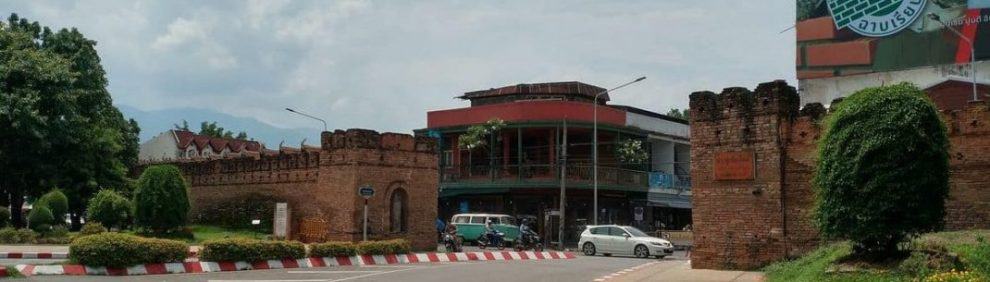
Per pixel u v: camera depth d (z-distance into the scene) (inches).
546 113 1844.2
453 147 2052.2
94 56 1791.3
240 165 1514.5
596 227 1385.3
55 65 1573.6
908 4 1768.0
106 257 735.7
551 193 1857.8
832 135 626.5
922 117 588.7
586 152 2023.9
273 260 865.5
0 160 1492.4
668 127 2172.7
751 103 813.9
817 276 616.4
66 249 1087.6
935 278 504.1
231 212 1513.3
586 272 845.8
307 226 1291.8
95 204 1354.6
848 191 605.9
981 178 715.4
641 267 938.1
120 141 1840.6
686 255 1455.5
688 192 2170.3
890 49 1782.7
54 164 1569.9
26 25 1747.0
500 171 1850.4
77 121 1581.0
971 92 1648.6
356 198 1214.3
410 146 1304.1
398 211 1279.5
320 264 903.7
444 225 1786.4
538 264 993.5
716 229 827.4
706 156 842.2
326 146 1284.4
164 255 775.1
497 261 1075.3
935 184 589.0
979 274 521.3
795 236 777.6
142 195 1279.5
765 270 759.7
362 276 759.1
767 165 797.2
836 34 1866.4
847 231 608.7
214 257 820.6
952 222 725.3
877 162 589.9
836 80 1852.9
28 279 659.4
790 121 794.8
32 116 1455.5
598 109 1908.2
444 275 781.9
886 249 614.2
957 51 1692.9
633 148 1966.0
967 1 1692.9
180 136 3073.3
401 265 941.2
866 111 601.9
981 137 719.7
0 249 1079.0
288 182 1379.2
